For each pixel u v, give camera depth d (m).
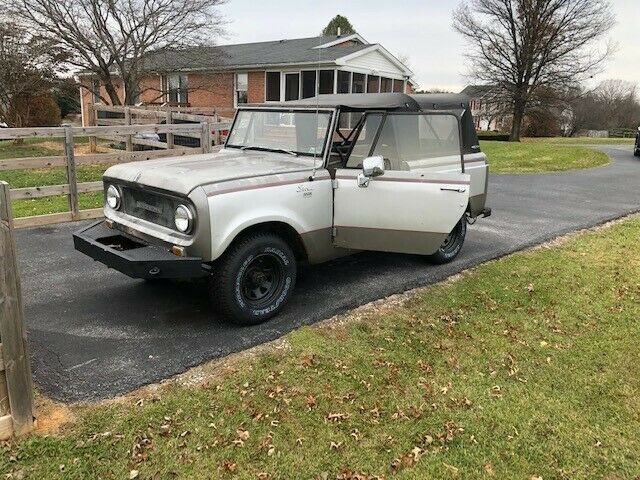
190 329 4.19
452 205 4.89
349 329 4.27
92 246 4.23
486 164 6.34
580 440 2.98
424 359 3.83
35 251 6.11
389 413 3.18
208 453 2.79
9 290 2.67
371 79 22.78
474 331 4.30
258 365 3.67
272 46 25.16
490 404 3.29
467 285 5.31
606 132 50.56
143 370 3.54
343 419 3.10
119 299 4.76
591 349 4.02
